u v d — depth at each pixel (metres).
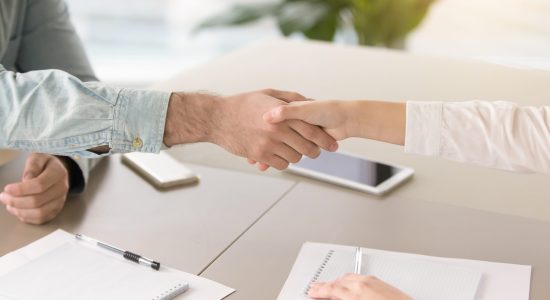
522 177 1.30
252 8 2.89
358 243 1.08
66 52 1.57
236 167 1.34
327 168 1.31
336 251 1.05
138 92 1.18
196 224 1.13
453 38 3.27
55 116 1.15
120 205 1.19
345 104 1.15
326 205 1.19
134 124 1.17
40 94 1.17
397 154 1.38
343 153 1.36
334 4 2.84
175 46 3.52
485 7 3.20
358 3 2.76
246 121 1.20
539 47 3.20
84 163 1.23
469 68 1.81
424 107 1.11
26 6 1.55
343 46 2.03
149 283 0.98
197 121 1.20
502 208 1.19
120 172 1.31
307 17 2.82
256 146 1.21
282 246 1.07
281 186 1.26
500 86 1.68
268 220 1.15
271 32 3.50
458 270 0.99
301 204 1.20
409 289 0.95
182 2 3.43
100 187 1.25
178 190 1.25
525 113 1.06
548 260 1.03
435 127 1.09
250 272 1.01
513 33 3.21
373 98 1.62
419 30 3.29
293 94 1.25
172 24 3.48
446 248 1.06
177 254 1.05
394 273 0.99
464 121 1.08
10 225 1.14
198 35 3.50
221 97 1.22
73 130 1.15
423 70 1.80
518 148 1.05
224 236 1.10
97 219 1.15
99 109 1.16
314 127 1.18
